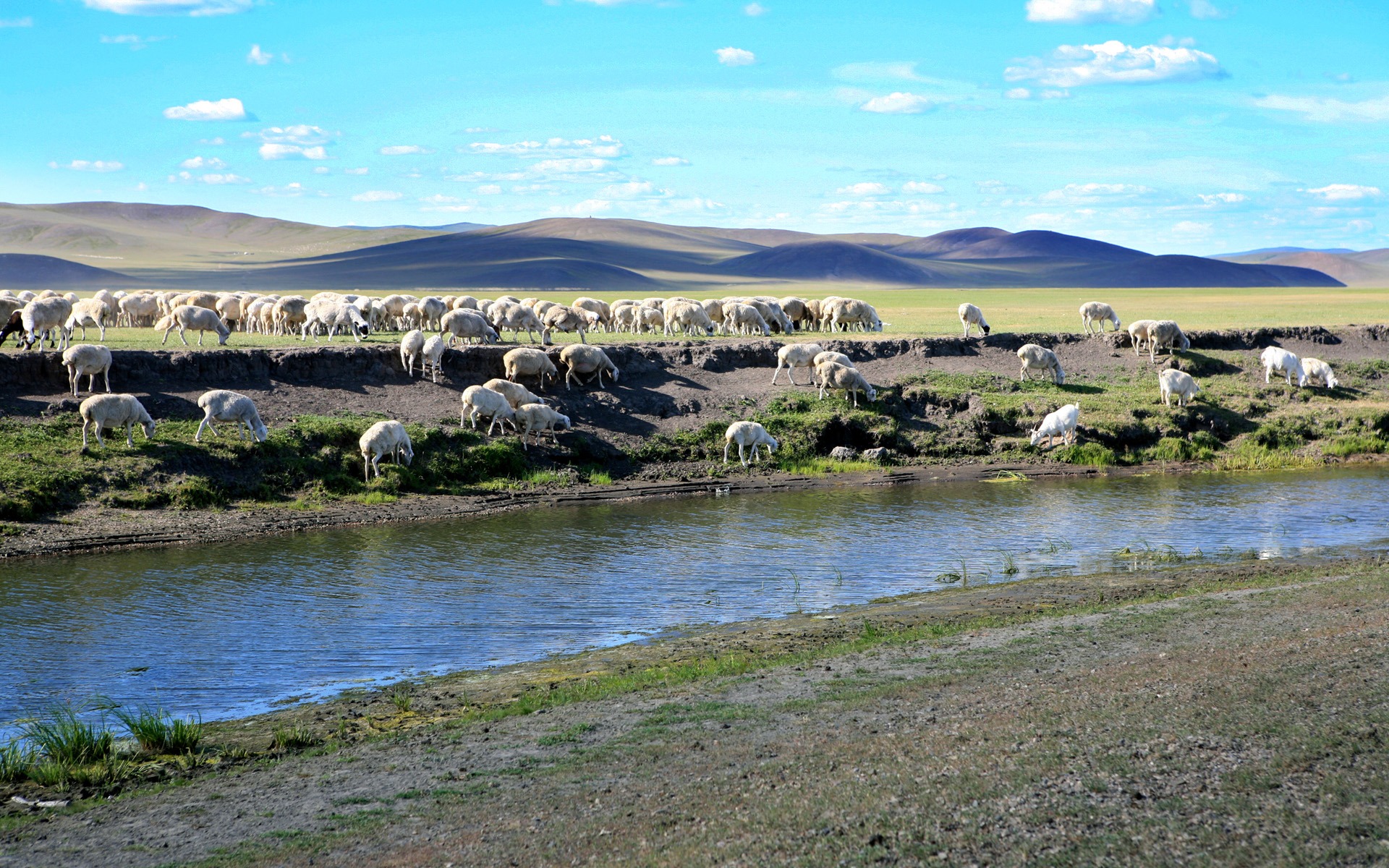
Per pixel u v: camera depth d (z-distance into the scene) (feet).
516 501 107.45
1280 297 414.62
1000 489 115.24
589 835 29.37
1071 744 32.68
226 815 34.35
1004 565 79.05
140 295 164.04
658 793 32.76
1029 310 313.94
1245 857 24.41
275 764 39.83
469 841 29.99
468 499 106.42
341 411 117.91
